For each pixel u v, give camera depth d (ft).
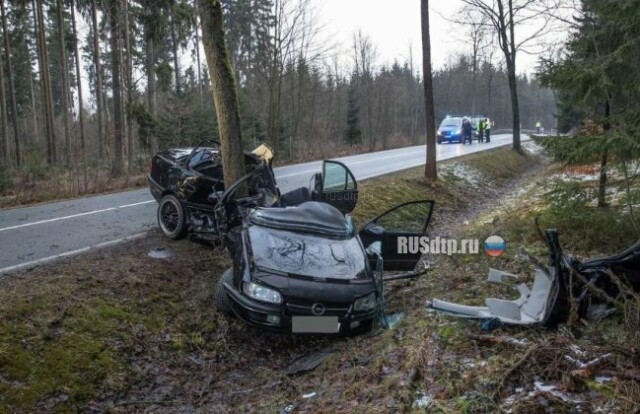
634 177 25.16
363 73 149.89
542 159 108.88
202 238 28.02
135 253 25.95
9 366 15.37
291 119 109.91
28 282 20.51
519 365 13.44
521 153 103.04
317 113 141.59
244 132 92.94
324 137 134.31
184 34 106.63
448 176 63.00
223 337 20.02
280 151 93.50
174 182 29.37
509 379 13.05
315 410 14.14
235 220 25.20
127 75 72.74
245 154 30.07
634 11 22.59
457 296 22.04
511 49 98.12
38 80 165.27
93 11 87.92
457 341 16.29
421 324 18.53
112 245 27.32
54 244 27.25
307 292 18.31
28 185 50.47
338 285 18.93
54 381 15.56
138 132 79.05
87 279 21.35
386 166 70.08
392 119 177.17
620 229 25.02
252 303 18.34
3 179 51.19
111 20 72.69
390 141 145.18
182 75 120.37
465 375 13.71
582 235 26.30
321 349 19.80
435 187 55.57
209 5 27.71
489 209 50.70
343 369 16.89
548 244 17.19
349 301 18.65
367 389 14.20
